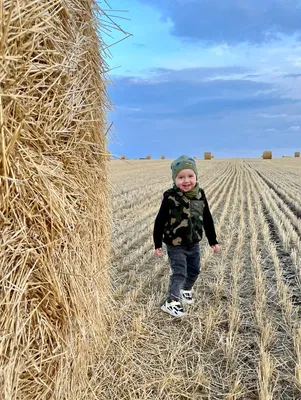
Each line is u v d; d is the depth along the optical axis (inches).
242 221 286.5
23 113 58.4
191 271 138.3
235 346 109.5
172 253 132.7
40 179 63.6
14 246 58.7
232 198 437.7
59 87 69.1
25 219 60.6
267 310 134.6
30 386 64.4
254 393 90.6
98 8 90.4
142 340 112.0
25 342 61.6
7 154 54.8
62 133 72.1
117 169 982.4
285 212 341.4
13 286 58.2
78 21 77.7
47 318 66.6
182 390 90.4
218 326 124.0
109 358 101.2
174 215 129.4
